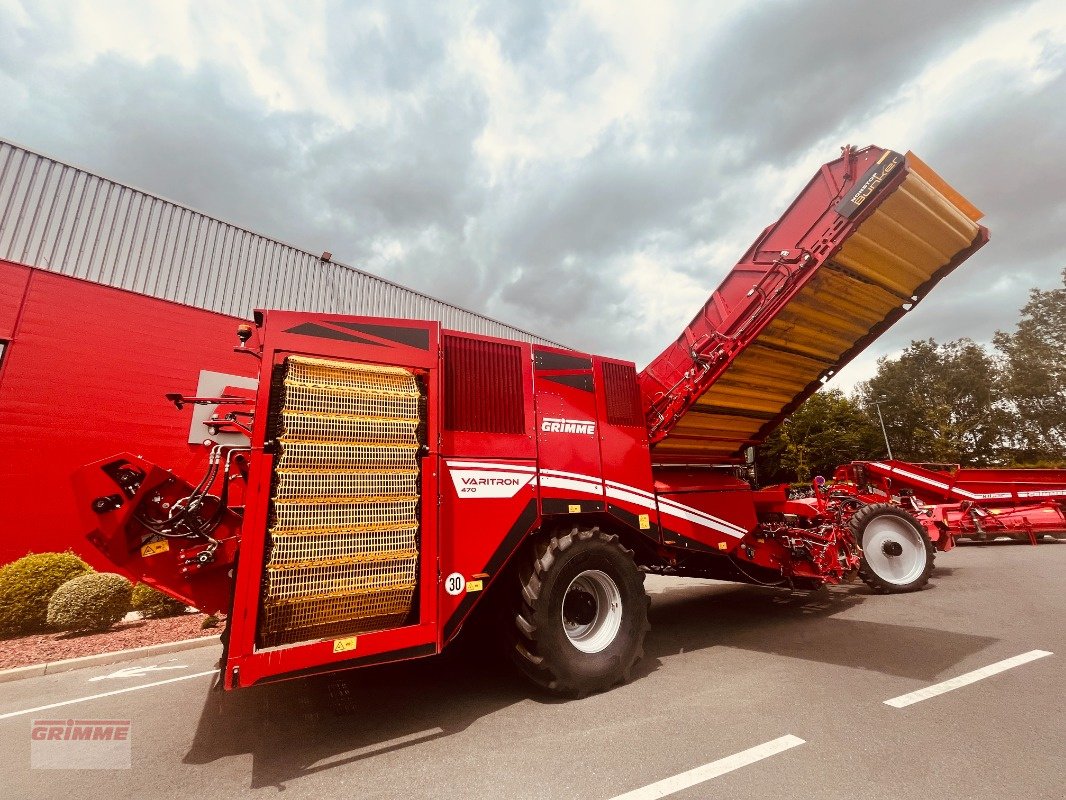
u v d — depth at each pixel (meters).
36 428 7.74
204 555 3.28
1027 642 4.34
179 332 9.40
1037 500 10.59
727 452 6.22
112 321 8.65
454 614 3.28
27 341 7.83
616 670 3.76
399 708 3.55
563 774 2.54
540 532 3.95
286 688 4.02
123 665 5.21
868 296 5.19
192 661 5.29
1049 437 36.50
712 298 5.37
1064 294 36.41
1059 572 7.49
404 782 2.54
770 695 3.47
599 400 4.57
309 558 2.82
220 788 2.57
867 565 6.78
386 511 3.11
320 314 3.24
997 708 3.09
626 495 4.48
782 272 4.69
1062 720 2.90
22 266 7.94
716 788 2.35
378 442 3.17
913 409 40.50
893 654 4.23
